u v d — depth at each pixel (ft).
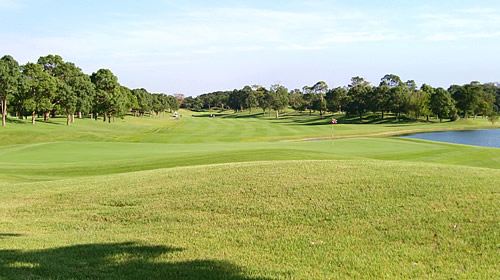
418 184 33.88
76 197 39.86
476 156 89.92
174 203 34.50
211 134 183.42
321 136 173.58
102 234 28.04
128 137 169.37
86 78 260.01
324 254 22.33
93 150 96.94
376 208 28.99
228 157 72.59
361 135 187.62
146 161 72.33
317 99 482.69
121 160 75.36
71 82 242.78
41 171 65.57
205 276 19.74
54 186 46.03
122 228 29.53
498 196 29.63
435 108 312.71
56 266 21.17
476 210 27.17
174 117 415.64
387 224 26.08
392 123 318.65
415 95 342.85
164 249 24.06
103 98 268.21
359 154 88.58
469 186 32.63
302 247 23.52
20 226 31.17
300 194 33.58
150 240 25.99
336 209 29.50
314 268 20.51
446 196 30.40
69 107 219.41
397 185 33.94
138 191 39.60
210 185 38.93
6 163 74.64
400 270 19.88
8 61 179.11
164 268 20.92
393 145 107.14
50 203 38.47
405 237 24.04
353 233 25.20
